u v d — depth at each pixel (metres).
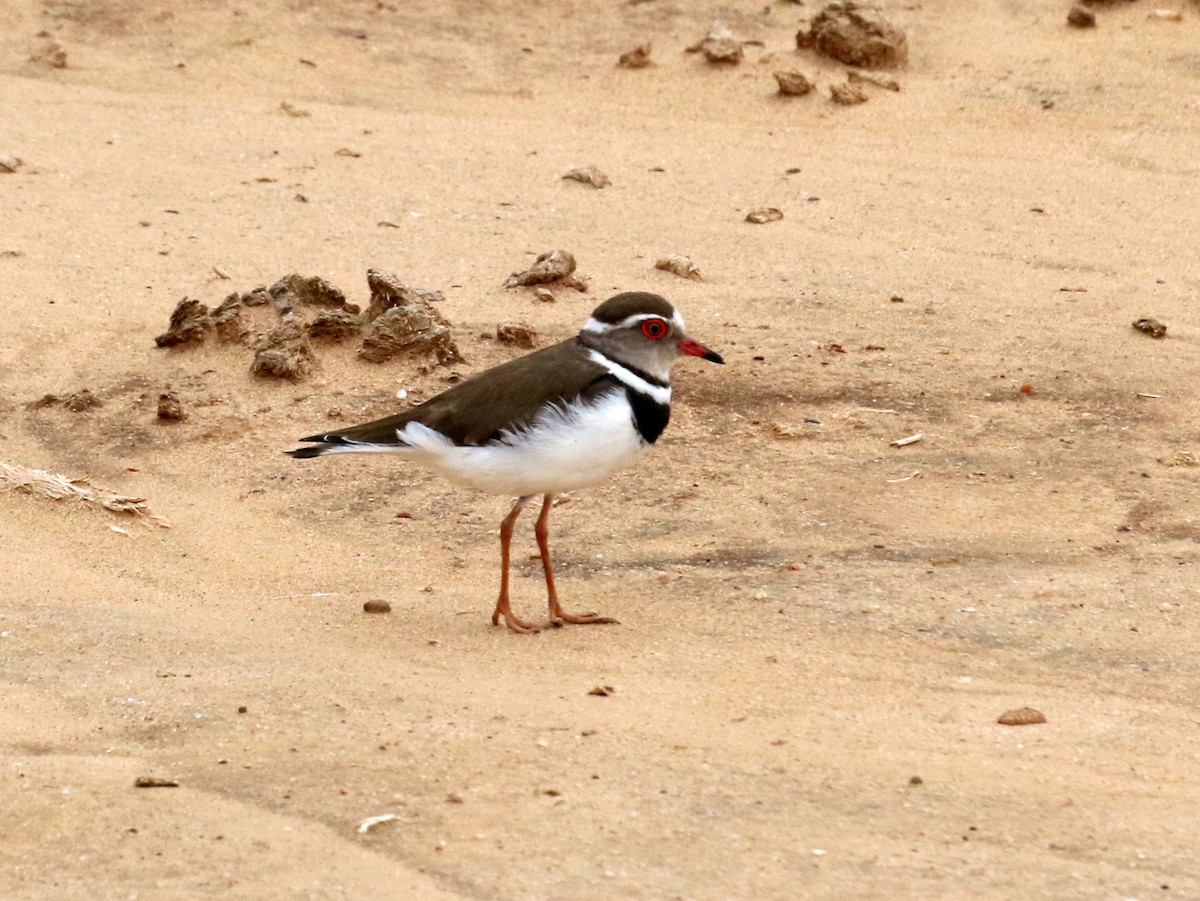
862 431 14.50
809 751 8.75
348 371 15.86
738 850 7.62
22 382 15.57
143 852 7.67
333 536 12.78
